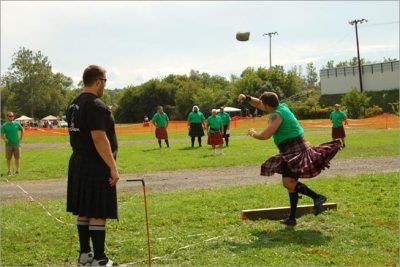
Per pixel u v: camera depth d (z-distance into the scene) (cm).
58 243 521
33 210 698
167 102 8219
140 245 503
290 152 563
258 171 1142
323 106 6225
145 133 3456
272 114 568
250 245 492
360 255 451
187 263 444
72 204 428
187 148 1856
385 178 892
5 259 470
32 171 1264
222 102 7256
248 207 674
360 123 3747
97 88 431
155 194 825
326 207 639
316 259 441
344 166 1162
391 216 600
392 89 6022
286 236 525
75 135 426
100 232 426
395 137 2184
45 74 8638
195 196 768
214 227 573
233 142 2119
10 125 1218
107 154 414
